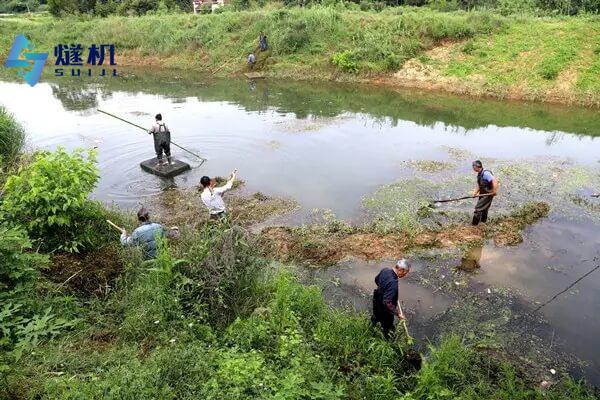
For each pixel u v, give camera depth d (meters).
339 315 6.61
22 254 5.91
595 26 21.17
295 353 5.44
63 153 8.12
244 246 6.90
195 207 10.51
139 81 26.00
